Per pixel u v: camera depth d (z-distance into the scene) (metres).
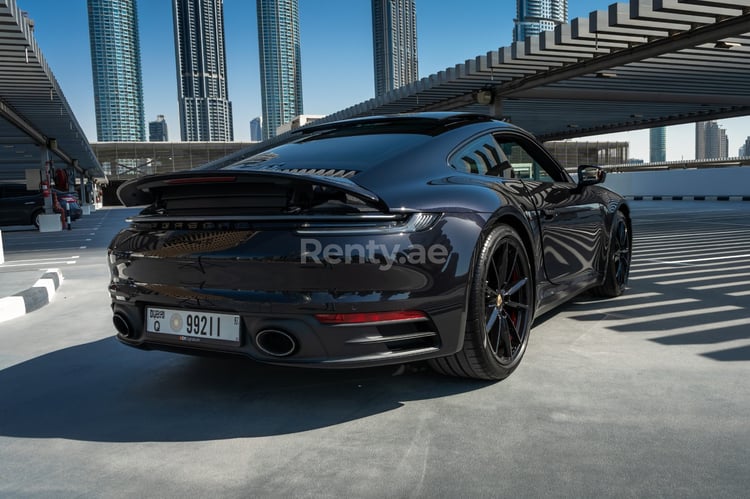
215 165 2.55
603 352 2.72
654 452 1.71
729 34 7.64
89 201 36.81
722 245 6.91
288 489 1.57
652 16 7.38
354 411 2.11
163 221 2.13
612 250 3.78
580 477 1.58
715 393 2.17
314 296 1.89
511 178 2.73
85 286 5.46
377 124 2.69
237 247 1.95
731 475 1.57
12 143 17.53
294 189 1.92
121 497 1.56
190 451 1.83
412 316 1.98
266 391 2.35
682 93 13.48
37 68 9.46
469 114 2.80
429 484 1.57
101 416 2.16
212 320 2.07
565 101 13.31
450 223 2.06
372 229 1.91
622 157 41.50
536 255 2.64
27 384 2.58
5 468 1.76
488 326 2.25
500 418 2.00
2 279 5.29
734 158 30.28
